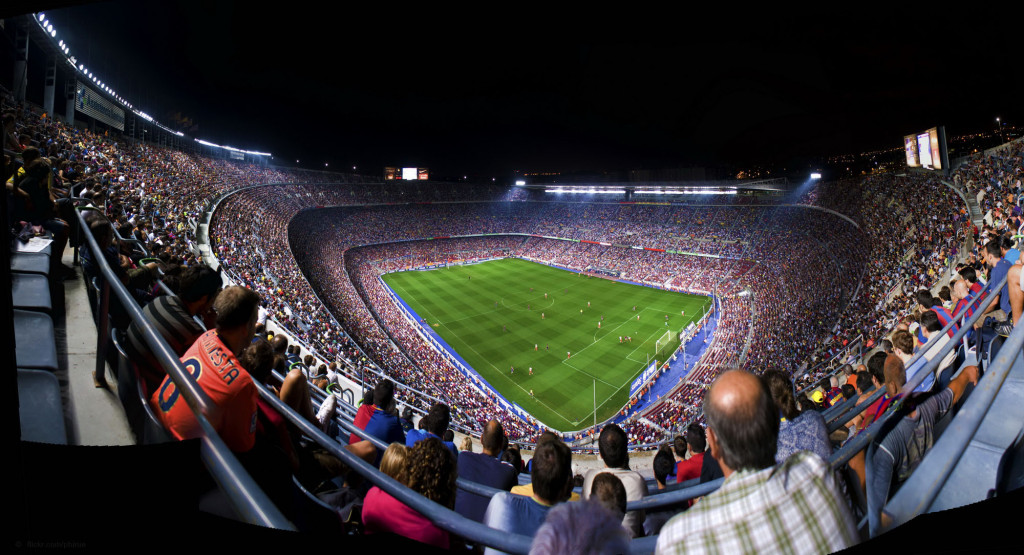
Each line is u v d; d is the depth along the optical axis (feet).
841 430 19.10
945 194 112.98
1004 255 21.27
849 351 70.44
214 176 184.44
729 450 6.19
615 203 299.79
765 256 185.16
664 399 100.07
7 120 20.52
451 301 179.22
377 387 20.40
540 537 5.92
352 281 182.19
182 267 17.10
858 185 183.83
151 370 10.78
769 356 98.73
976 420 7.06
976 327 16.57
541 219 308.40
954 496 7.30
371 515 10.68
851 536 5.80
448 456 10.66
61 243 20.49
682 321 152.87
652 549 6.98
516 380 114.32
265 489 10.20
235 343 10.69
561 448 10.88
